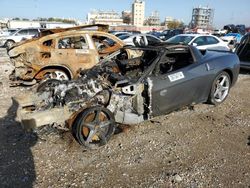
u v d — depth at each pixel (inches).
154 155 143.6
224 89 219.1
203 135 166.9
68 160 139.7
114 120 159.3
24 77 266.2
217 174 126.0
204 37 426.0
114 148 151.9
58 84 180.7
